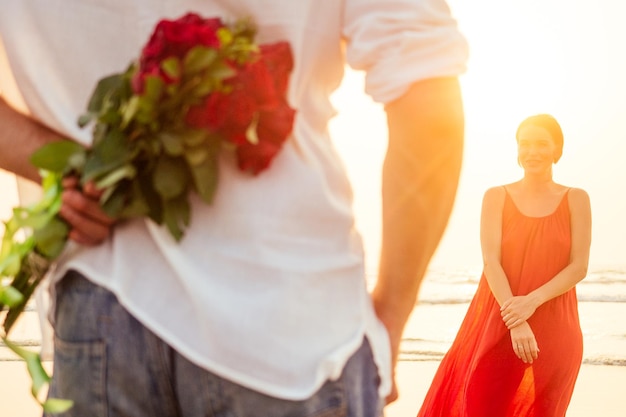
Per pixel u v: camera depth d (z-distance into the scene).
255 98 1.44
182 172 1.45
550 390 5.63
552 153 5.75
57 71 1.57
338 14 1.59
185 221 1.47
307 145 1.54
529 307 5.52
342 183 1.58
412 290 1.64
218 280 1.46
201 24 1.48
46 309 1.68
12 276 1.61
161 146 1.43
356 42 1.58
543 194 5.74
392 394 1.69
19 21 1.56
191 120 1.42
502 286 5.63
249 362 1.45
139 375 1.49
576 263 5.60
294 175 1.50
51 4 1.55
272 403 1.46
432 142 1.56
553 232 5.64
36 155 1.50
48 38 1.56
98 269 1.51
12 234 1.56
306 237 1.50
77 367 1.52
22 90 1.58
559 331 5.63
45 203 1.52
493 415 5.69
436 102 1.55
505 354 5.65
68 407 1.49
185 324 1.47
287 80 1.52
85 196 1.49
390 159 1.59
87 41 1.56
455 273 36.22
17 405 10.52
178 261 1.47
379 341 1.60
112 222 1.51
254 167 1.47
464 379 5.83
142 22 1.54
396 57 1.55
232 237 1.47
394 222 1.60
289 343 1.46
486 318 5.77
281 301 1.45
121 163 1.44
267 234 1.47
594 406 11.56
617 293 29.59
